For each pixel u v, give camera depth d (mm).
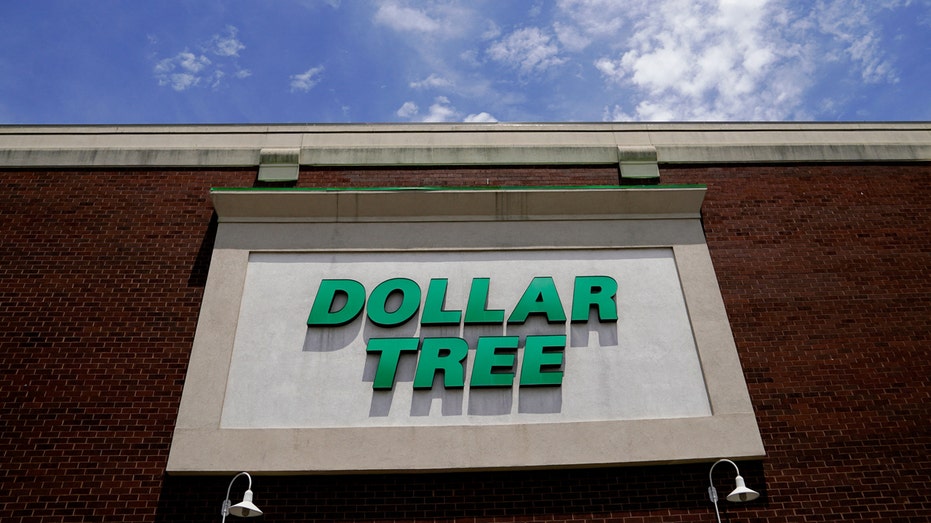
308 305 11461
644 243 12219
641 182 13141
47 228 12172
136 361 10930
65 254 11906
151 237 12164
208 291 11453
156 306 11453
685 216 12523
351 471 10062
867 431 10750
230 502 9914
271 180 12898
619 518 10016
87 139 13219
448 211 12312
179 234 12242
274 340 11109
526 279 11820
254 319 11281
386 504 10000
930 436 10773
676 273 12000
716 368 11055
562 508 10055
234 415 10461
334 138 13469
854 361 11359
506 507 10039
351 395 10695
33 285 11562
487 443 10312
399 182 13062
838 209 12984
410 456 10172
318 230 12117
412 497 10062
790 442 10609
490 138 13578
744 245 12438
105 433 10320
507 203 12359
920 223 12906
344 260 11906
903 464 10531
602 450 10289
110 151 13070
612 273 11938
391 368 10836
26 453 10109
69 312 11328
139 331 11203
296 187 12789
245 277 11664
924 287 12180
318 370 10883
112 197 12594
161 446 10266
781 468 10406
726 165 13430
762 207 12906
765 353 11352
